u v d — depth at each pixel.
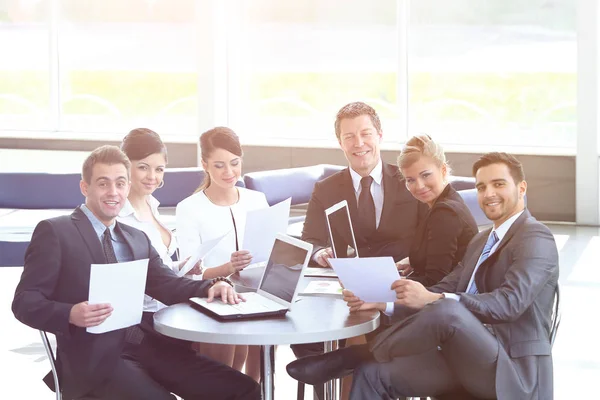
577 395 4.89
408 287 3.26
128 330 3.61
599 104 10.10
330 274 4.07
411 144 3.94
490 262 3.38
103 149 3.42
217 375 3.56
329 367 3.38
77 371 3.30
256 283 3.92
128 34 11.91
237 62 11.61
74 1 12.00
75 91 12.17
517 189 3.41
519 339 3.23
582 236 9.61
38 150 11.84
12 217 7.10
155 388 3.40
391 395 3.27
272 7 11.42
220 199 4.45
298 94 11.50
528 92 10.65
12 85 12.29
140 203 4.13
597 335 6.07
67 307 3.17
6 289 7.61
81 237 3.37
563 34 10.44
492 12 10.65
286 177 7.34
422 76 11.00
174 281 3.62
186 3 11.71
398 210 4.27
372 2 11.08
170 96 11.91
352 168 4.37
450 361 3.18
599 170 10.17
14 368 5.47
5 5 12.16
